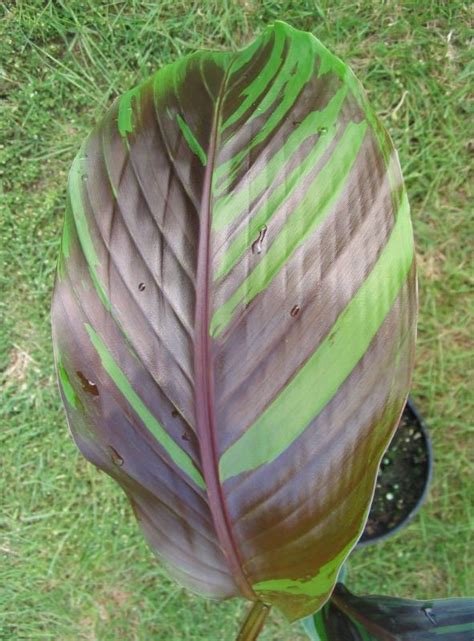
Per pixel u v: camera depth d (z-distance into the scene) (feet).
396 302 1.19
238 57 1.29
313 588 1.34
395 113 2.30
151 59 2.39
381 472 2.04
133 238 1.25
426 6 2.28
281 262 1.19
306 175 1.19
